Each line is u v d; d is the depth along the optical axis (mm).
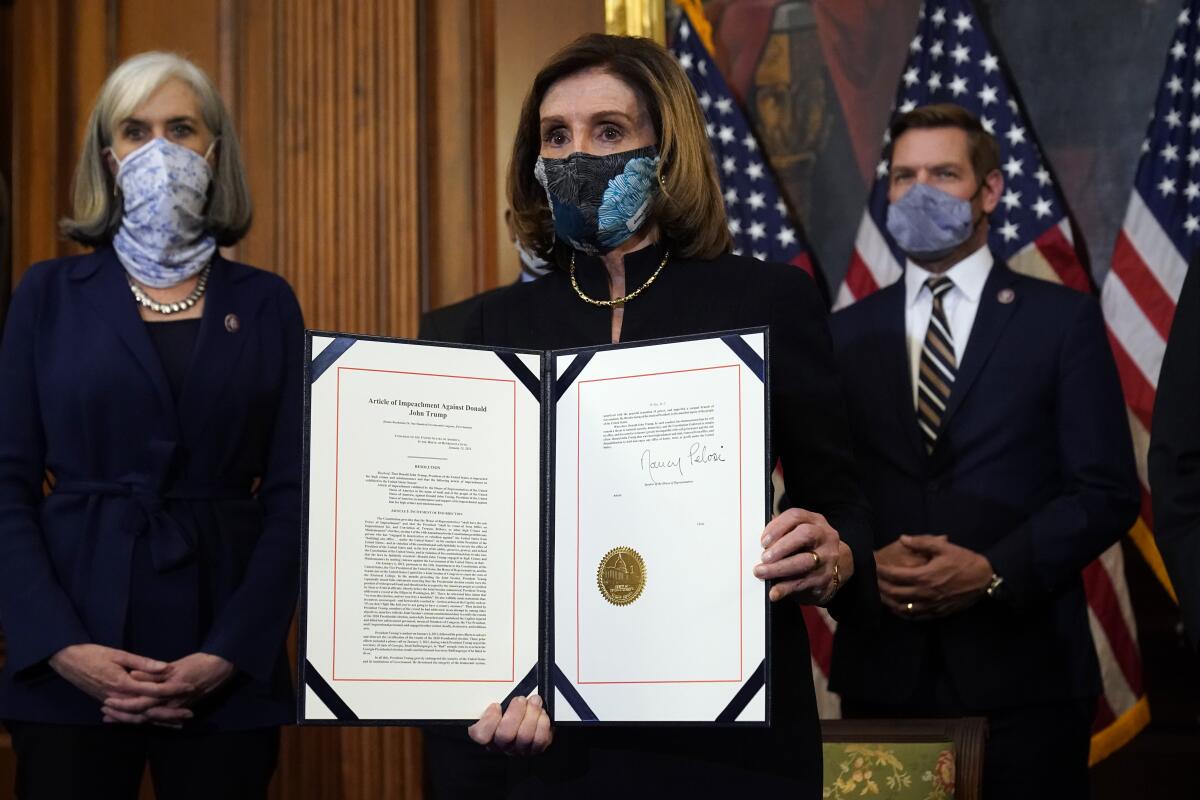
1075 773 2998
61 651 2402
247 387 2695
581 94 1845
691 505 1660
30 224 4109
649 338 1812
